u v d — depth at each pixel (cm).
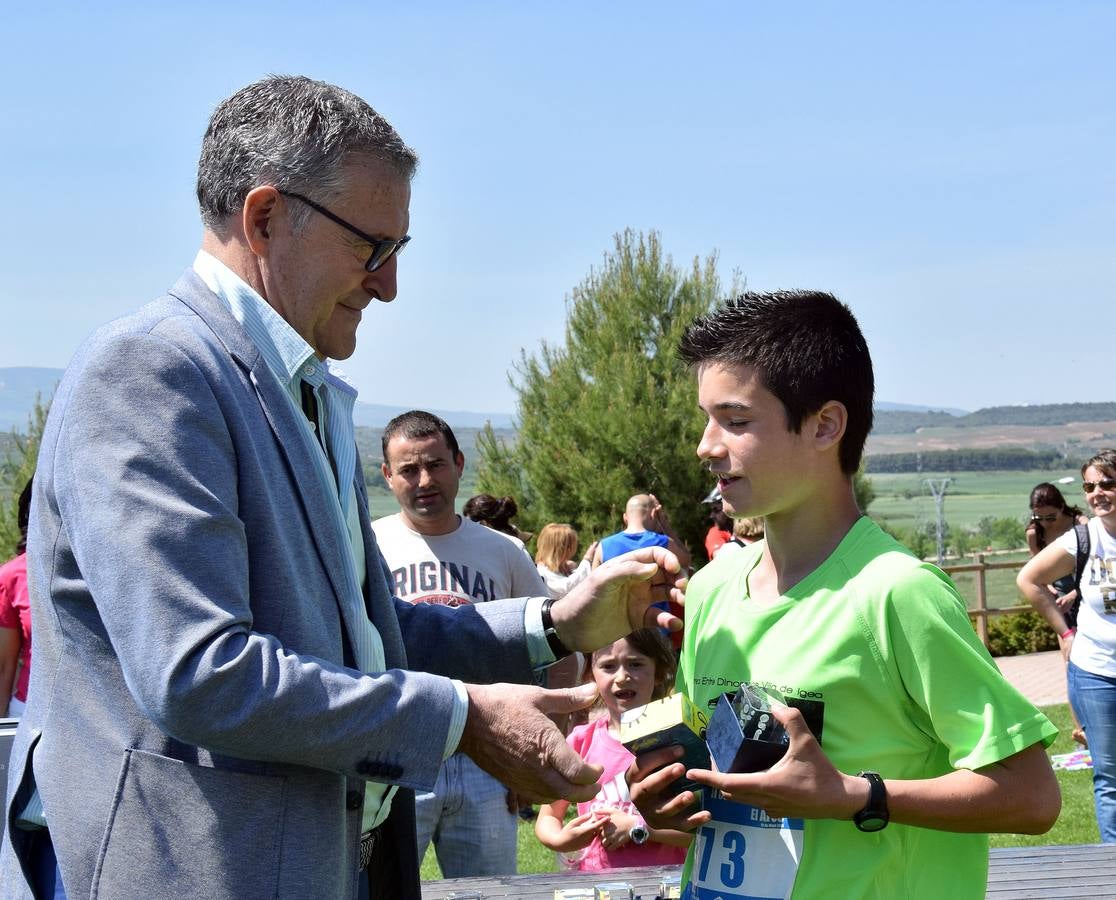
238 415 177
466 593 459
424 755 169
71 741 175
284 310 191
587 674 453
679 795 186
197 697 157
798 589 188
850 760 178
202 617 160
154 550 161
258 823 170
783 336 184
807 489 188
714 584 207
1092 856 303
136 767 170
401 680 173
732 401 186
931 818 170
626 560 218
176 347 174
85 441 168
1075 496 8262
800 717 169
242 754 163
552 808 392
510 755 174
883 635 178
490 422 1540
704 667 197
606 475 1372
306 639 178
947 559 2458
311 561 183
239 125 191
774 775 167
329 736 164
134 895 167
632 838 353
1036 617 1527
